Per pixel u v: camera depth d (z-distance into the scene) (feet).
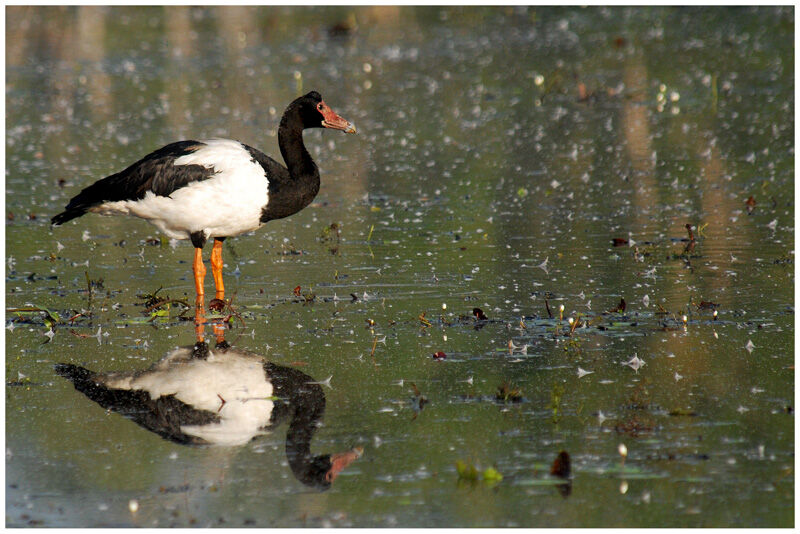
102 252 51.85
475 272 46.21
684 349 35.22
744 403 30.40
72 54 120.16
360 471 26.94
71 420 30.63
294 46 123.54
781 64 101.35
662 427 28.91
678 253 48.29
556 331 37.29
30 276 47.09
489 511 24.70
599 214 56.85
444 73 105.91
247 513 24.97
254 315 40.63
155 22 139.64
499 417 29.96
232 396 32.12
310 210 60.54
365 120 87.71
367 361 34.96
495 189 63.98
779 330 36.96
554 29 128.67
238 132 80.84
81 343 37.55
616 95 92.32
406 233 54.34
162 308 41.11
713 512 24.41
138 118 88.48
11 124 87.25
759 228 52.47
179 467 27.48
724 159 68.64
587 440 28.27
